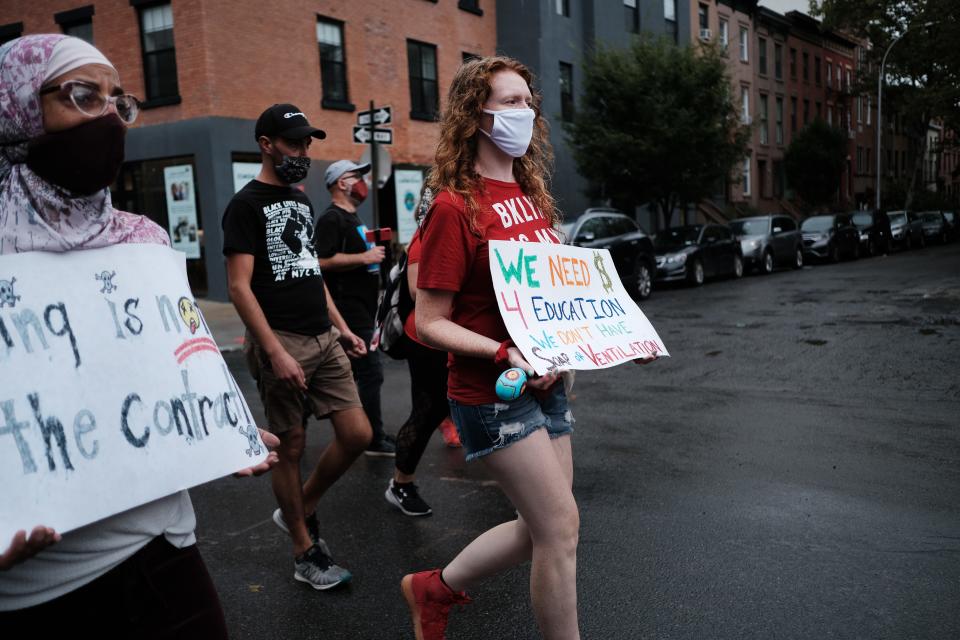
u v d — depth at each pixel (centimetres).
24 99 135
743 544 343
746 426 545
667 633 269
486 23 2159
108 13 1527
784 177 3894
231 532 384
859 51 4691
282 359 291
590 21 2372
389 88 1836
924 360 741
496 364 203
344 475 470
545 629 209
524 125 210
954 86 3566
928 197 4822
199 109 1463
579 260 231
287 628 284
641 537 356
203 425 153
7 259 133
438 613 238
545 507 204
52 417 129
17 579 131
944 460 450
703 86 2028
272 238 304
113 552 139
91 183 140
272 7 1557
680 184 2064
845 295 1370
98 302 142
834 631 266
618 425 563
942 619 272
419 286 205
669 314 1227
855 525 360
